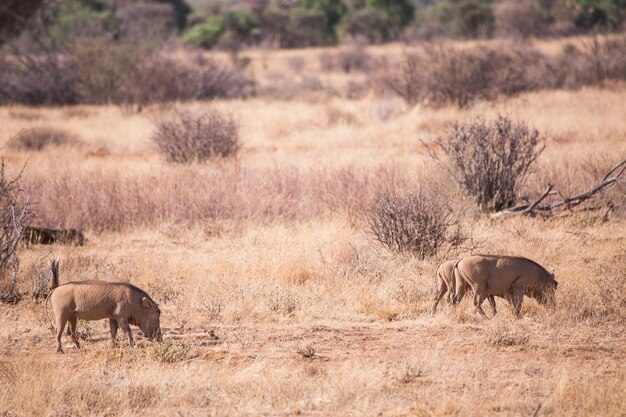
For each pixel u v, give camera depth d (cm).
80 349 947
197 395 766
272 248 1397
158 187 1781
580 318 1016
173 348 902
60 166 2156
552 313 1019
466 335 971
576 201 1653
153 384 797
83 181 1812
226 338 979
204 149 2355
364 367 835
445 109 3278
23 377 804
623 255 1305
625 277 1162
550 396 752
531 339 941
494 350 909
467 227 1502
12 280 1219
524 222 1548
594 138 2494
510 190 1677
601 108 3081
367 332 993
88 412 741
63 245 1508
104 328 1043
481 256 1021
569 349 907
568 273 1191
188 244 1509
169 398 764
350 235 1445
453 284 1046
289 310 1088
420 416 700
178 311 1099
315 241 1433
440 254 1339
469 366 836
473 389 771
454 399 735
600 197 1694
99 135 3014
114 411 750
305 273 1234
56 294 925
